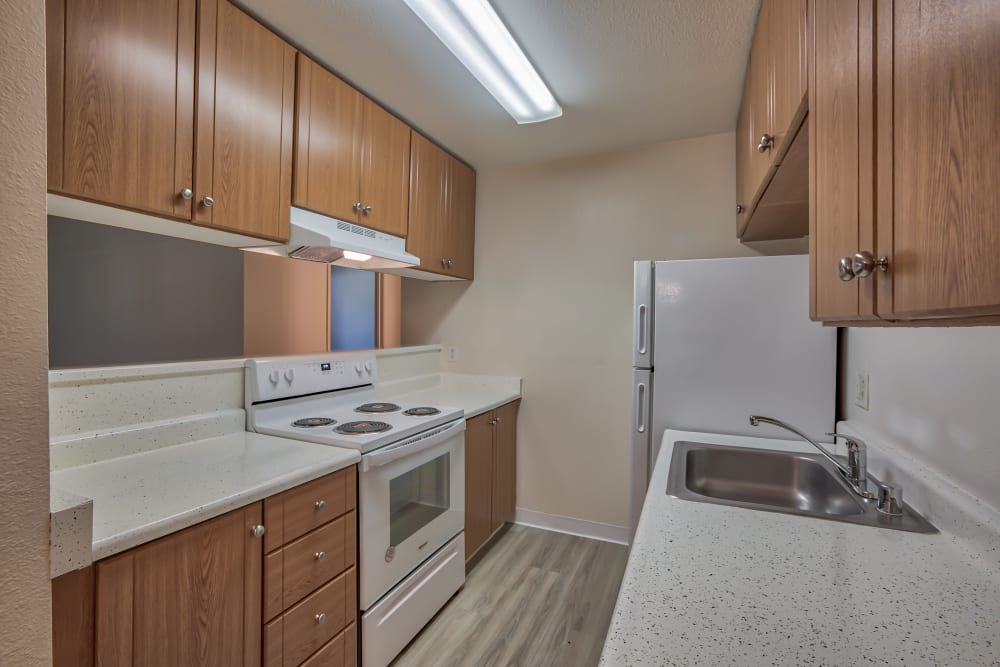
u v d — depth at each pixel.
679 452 1.63
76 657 0.88
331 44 1.70
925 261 0.48
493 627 1.91
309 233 1.64
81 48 1.10
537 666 1.70
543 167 2.86
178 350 2.99
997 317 0.47
